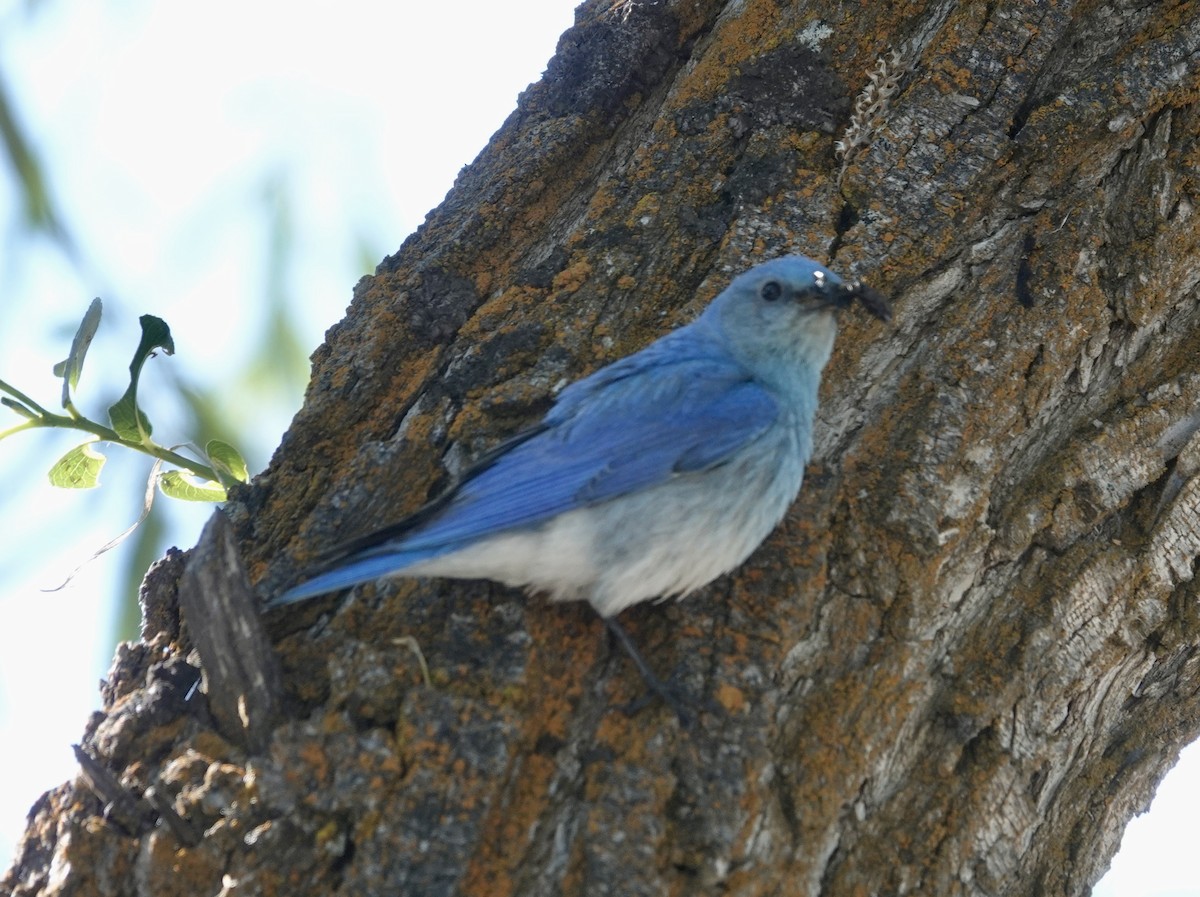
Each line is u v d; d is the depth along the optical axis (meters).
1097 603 9.02
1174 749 9.68
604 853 7.22
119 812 7.60
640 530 8.89
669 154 11.09
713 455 9.08
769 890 7.40
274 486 9.59
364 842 7.14
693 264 10.53
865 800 8.07
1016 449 9.45
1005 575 9.11
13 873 7.86
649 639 8.70
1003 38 10.85
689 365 9.70
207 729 7.90
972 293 10.06
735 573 8.94
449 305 10.45
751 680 8.13
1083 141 10.42
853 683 8.35
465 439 9.49
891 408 9.68
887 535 8.91
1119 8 10.95
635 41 11.77
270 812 7.31
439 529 8.65
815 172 10.80
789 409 9.53
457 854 7.12
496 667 8.12
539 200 11.27
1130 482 9.39
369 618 8.61
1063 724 8.84
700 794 7.50
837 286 9.78
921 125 10.69
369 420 9.92
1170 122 10.55
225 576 8.16
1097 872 9.17
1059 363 9.63
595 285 10.41
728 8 11.85
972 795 8.34
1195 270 10.14
